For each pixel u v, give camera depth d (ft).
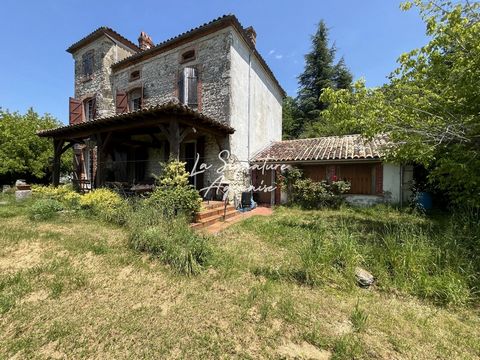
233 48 28.02
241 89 30.45
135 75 35.32
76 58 40.81
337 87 68.74
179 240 12.13
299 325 7.11
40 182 46.29
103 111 36.63
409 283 9.36
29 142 42.11
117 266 10.59
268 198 34.19
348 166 29.81
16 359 5.55
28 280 9.02
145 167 34.01
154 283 9.35
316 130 60.03
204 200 27.61
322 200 28.55
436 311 8.00
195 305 7.99
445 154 13.69
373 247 11.57
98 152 24.77
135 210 17.34
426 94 13.93
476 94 11.65
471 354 6.15
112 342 6.19
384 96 14.51
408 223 18.20
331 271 10.19
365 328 6.97
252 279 10.06
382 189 27.48
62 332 6.38
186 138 30.30
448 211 23.17
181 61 30.66
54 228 15.71
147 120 20.68
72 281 9.09
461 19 11.61
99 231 15.21
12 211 20.51
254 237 16.33
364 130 14.98
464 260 10.09
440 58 12.73
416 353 6.12
